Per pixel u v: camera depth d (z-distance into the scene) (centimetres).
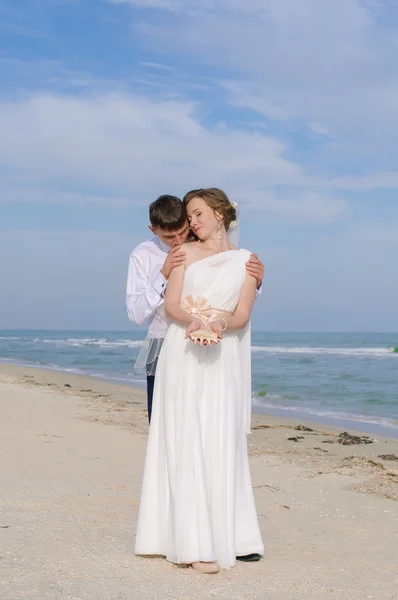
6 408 1224
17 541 406
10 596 313
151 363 458
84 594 323
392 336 11631
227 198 423
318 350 5153
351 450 928
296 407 1544
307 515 556
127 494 584
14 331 17988
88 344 6706
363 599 346
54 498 543
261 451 902
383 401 1655
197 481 386
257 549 406
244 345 421
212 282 399
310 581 371
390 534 498
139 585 345
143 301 429
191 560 379
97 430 998
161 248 458
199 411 396
